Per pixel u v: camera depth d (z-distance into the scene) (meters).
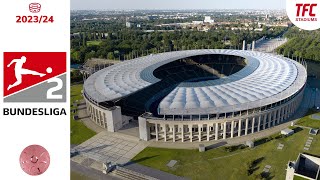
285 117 113.12
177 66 171.38
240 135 101.44
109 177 82.06
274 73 131.12
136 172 81.94
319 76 180.38
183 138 98.50
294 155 87.94
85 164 88.62
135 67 148.50
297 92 119.12
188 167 84.12
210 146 95.19
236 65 176.88
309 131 103.06
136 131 107.19
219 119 96.12
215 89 112.25
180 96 107.12
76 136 106.06
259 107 98.81
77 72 187.00
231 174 80.00
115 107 109.00
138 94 121.50
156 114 106.06
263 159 86.38
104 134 106.44
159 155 91.06
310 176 77.25
